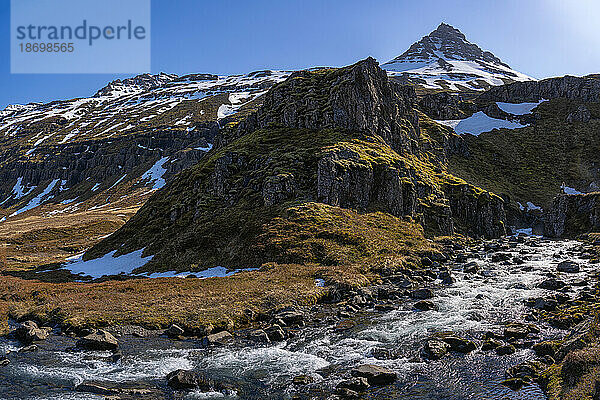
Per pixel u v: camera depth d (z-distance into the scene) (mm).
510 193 100250
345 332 26000
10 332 28188
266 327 28188
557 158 118312
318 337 25344
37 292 40438
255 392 17969
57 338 26641
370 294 35375
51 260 82438
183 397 17656
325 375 19453
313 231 53406
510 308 29125
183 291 37844
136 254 66250
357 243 51469
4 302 37031
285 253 49125
